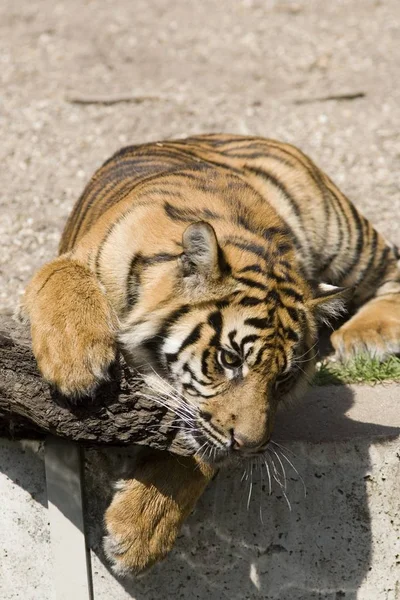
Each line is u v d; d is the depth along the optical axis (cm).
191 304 793
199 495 810
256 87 1883
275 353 785
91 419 765
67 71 1931
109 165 1089
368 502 873
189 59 2002
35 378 769
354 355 1058
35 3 2273
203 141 1175
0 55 1998
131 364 820
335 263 1152
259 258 818
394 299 1153
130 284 812
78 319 765
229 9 2255
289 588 891
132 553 783
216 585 890
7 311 1105
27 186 1506
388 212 1445
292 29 2145
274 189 1105
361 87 1867
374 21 2181
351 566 886
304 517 873
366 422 911
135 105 1780
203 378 784
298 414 930
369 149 1648
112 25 2153
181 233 819
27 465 874
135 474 791
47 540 891
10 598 911
